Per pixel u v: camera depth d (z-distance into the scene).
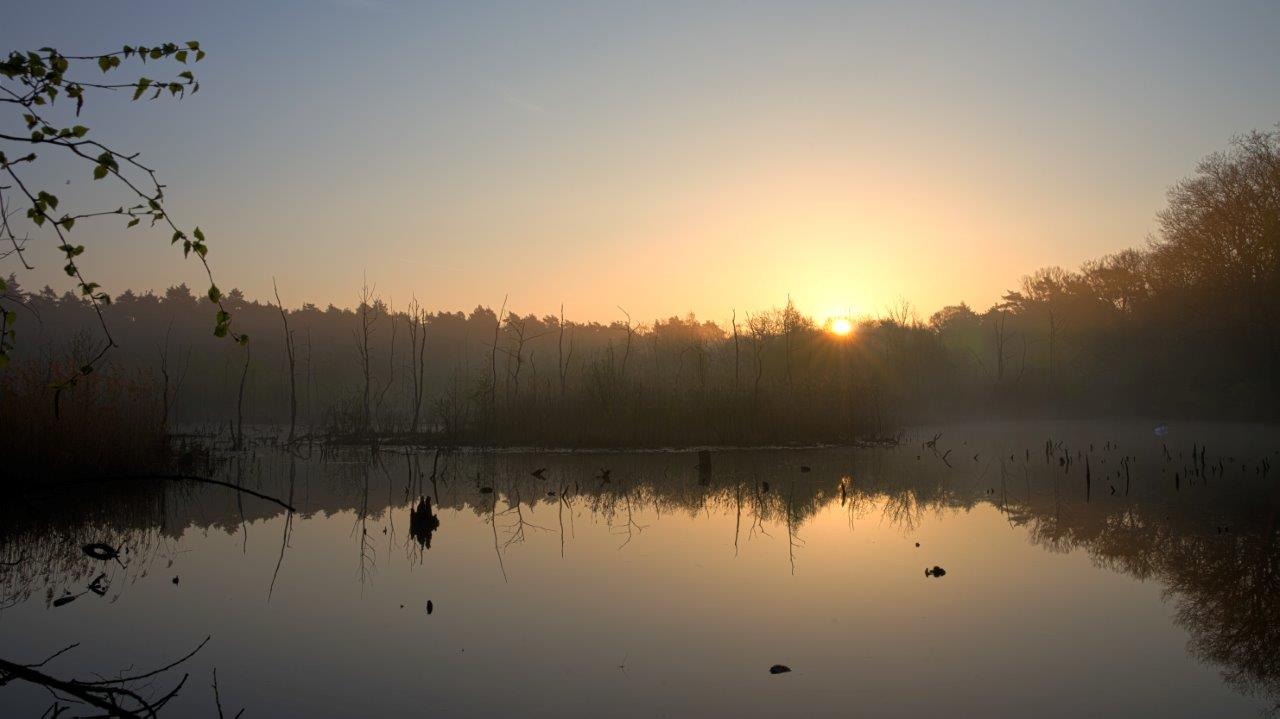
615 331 89.75
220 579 12.91
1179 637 9.95
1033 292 65.75
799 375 43.88
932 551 14.55
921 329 57.59
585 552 14.63
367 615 10.94
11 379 20.62
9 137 4.34
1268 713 7.80
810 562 13.71
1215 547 14.73
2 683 4.86
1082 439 38.19
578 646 9.62
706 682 8.51
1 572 13.45
